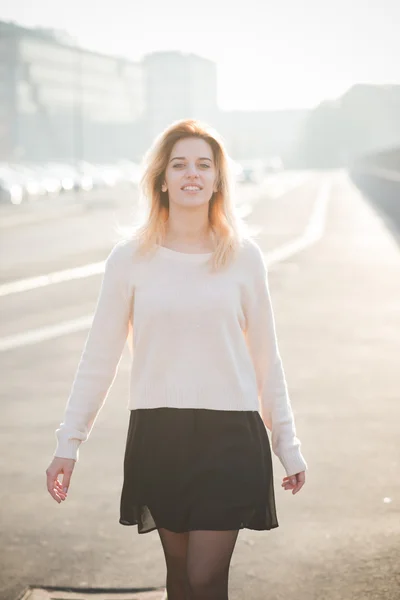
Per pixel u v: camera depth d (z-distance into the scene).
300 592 5.69
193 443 4.29
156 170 4.56
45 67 189.25
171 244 4.54
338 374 12.17
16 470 8.22
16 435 9.39
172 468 4.28
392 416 9.95
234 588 5.76
